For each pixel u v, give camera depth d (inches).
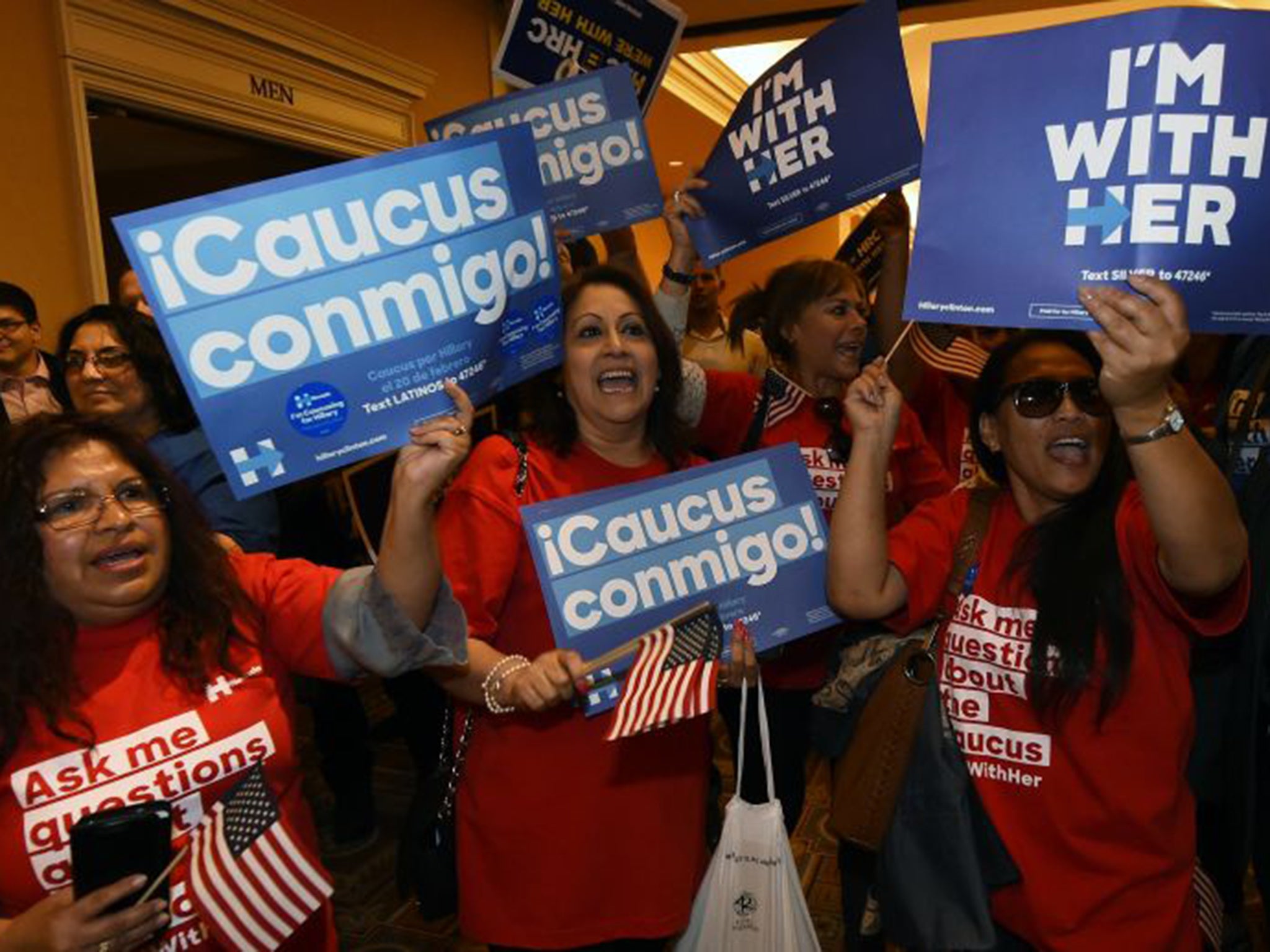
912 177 80.9
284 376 44.9
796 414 99.5
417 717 116.3
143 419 94.3
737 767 57.7
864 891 76.1
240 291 43.6
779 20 227.3
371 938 100.5
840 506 57.7
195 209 42.5
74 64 128.8
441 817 62.9
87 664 47.3
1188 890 51.3
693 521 60.8
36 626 45.5
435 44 210.5
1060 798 51.6
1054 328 45.9
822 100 83.1
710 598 60.5
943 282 48.1
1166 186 43.7
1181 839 50.9
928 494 101.0
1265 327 44.1
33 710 45.5
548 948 58.2
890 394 57.7
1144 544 50.0
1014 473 55.9
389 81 191.3
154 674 48.1
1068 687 50.3
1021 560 53.7
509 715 59.4
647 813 60.0
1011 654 52.9
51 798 45.3
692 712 53.1
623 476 65.0
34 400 116.2
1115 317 41.9
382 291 46.8
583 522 58.8
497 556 58.6
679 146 382.6
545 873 58.5
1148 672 50.1
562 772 58.8
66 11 126.9
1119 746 50.4
